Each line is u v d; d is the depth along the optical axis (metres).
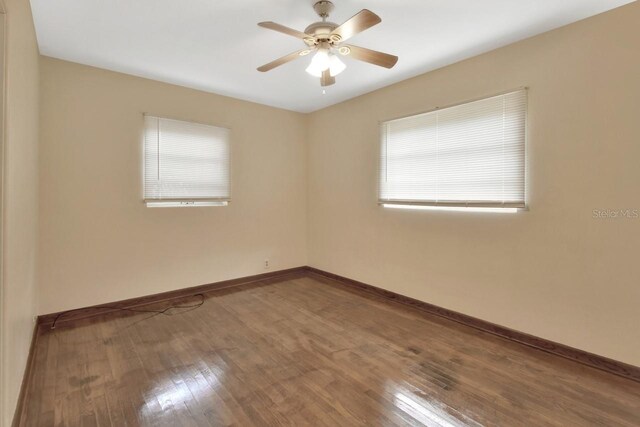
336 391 2.07
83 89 3.21
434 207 3.37
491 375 2.26
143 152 3.59
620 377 2.24
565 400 1.99
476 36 2.66
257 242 4.62
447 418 1.82
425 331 2.98
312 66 2.35
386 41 2.75
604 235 2.32
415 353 2.57
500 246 2.88
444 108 3.24
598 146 2.32
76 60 3.12
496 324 2.92
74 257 3.19
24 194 2.06
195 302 3.74
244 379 2.20
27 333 2.24
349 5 2.24
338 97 4.30
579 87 2.40
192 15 2.37
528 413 1.87
